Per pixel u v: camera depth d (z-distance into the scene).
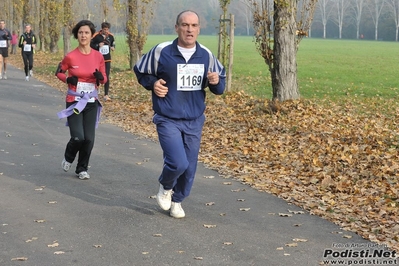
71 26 59.09
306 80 43.44
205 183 13.55
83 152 13.63
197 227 10.33
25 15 80.94
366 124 21.58
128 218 10.79
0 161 15.34
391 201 12.09
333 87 38.19
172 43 10.38
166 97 10.42
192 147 10.69
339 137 18.80
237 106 25.56
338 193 12.91
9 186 12.92
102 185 13.18
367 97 32.44
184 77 10.35
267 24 24.91
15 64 56.50
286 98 24.98
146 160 15.92
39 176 13.86
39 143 17.86
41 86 35.09
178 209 10.86
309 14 24.91
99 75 13.27
